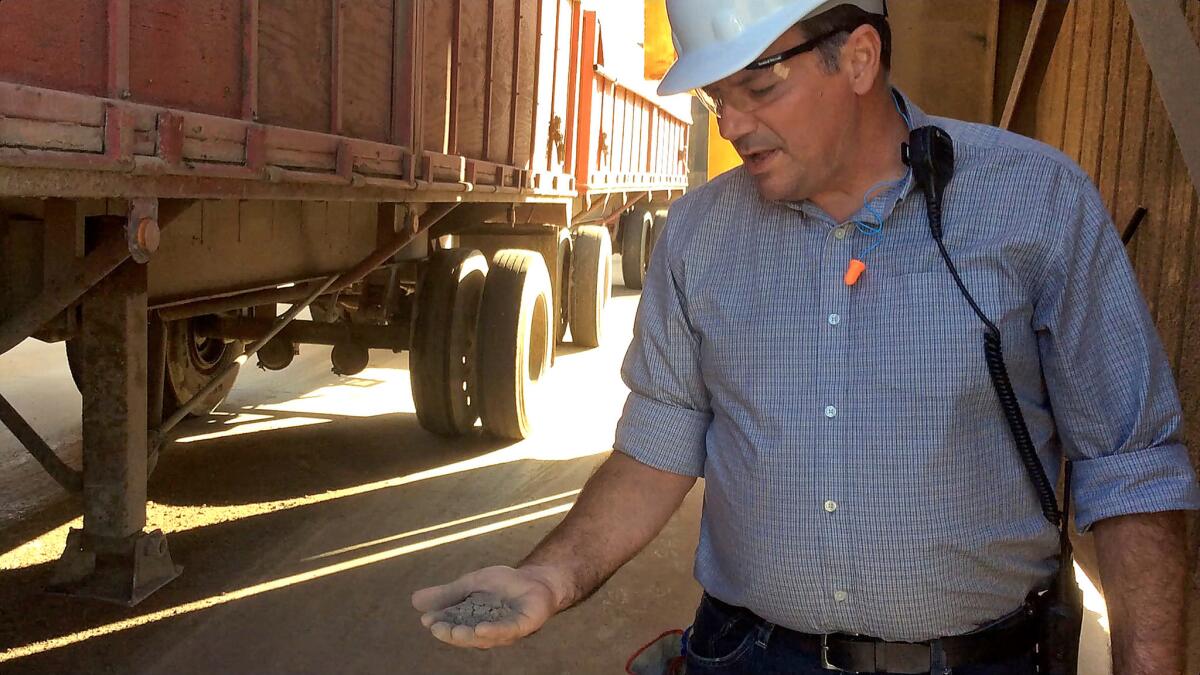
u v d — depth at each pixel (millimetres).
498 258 6289
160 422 4336
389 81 4004
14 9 1969
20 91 1888
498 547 4477
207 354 6121
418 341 5941
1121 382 1491
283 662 3398
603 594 4027
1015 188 1521
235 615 3717
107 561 3730
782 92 1499
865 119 1562
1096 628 3514
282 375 7945
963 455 1519
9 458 5465
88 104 2107
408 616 3787
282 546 4410
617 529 1767
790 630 1674
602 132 8688
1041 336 1541
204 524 4625
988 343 1490
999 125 4207
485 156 5438
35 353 8195
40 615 3600
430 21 4426
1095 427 1506
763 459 1599
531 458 5879
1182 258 2557
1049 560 1647
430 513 4898
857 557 1554
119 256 2938
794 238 1605
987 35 4168
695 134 17062
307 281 5168
